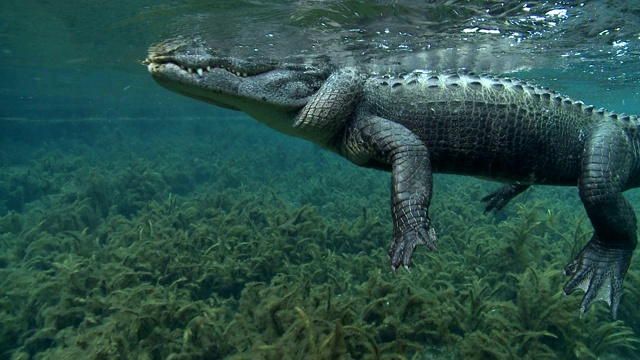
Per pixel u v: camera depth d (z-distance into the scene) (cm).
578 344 109
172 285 138
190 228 207
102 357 102
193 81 85
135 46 295
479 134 90
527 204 246
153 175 305
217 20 163
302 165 426
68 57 393
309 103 92
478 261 163
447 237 191
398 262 73
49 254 185
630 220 90
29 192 333
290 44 189
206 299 143
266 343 106
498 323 112
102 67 447
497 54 229
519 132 90
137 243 173
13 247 204
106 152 555
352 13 153
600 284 90
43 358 109
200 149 531
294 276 146
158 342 112
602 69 301
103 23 231
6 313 135
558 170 95
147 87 643
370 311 116
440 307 116
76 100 873
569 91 444
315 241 178
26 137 1252
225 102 91
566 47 219
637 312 129
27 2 214
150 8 168
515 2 145
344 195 296
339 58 205
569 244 168
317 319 100
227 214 223
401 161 81
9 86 630
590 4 147
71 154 553
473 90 91
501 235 200
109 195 271
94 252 175
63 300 133
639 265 158
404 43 192
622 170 92
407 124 92
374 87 94
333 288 139
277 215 200
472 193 284
